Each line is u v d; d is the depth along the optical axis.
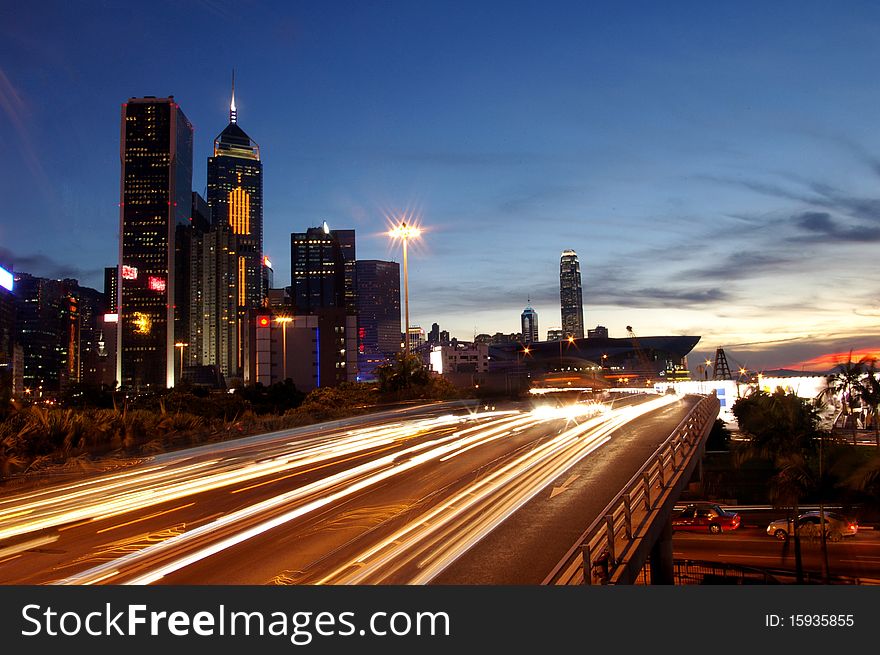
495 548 13.70
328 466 27.03
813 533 38.75
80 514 18.30
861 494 29.36
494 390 92.06
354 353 146.88
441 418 54.84
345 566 12.85
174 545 14.76
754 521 48.91
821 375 99.12
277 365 136.00
